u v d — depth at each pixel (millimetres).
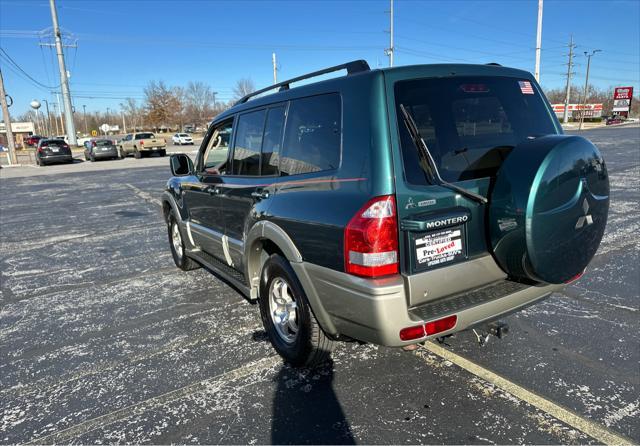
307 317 3078
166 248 7414
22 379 3447
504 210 2537
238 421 2805
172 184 5684
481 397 2924
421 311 2547
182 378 3344
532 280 2842
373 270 2439
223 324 4277
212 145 4660
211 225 4637
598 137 29891
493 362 3336
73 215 11008
